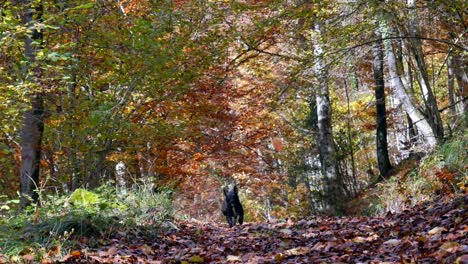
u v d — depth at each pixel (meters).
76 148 14.94
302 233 12.19
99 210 10.43
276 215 32.25
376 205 17.19
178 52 14.49
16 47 12.26
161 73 14.40
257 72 19.12
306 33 18.05
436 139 17.55
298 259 8.01
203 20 15.77
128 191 13.55
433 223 9.55
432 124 17.98
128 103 15.75
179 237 11.24
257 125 20.83
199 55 15.38
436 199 13.33
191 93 17.23
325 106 23.16
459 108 25.72
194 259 8.38
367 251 8.12
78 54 14.35
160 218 11.98
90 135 14.60
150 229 10.82
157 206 12.38
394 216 12.91
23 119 13.41
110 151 17.14
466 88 22.41
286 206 31.86
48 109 14.73
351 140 32.94
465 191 12.28
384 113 26.02
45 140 15.39
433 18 16.92
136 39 13.76
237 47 17.25
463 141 14.65
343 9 16.41
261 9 17.19
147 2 15.72
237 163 20.41
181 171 19.38
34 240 8.56
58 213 10.08
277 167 29.12
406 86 20.73
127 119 15.02
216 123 19.11
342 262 7.32
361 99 35.53
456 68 21.70
